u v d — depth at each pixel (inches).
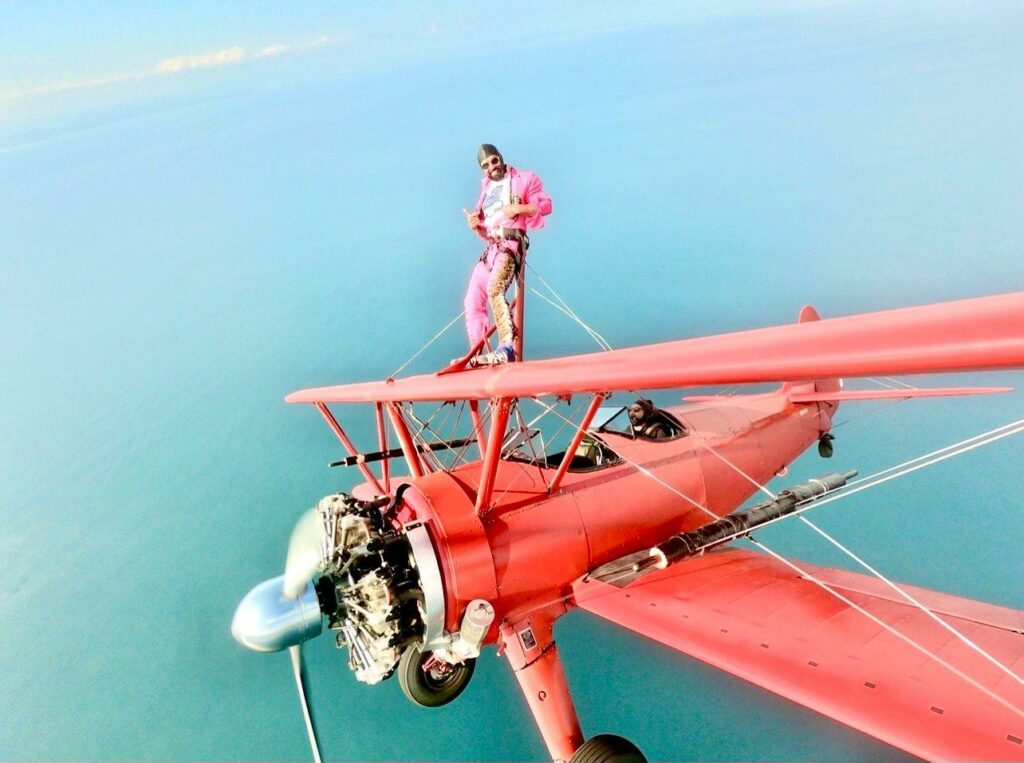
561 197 1830.7
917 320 86.1
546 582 273.1
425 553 245.4
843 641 226.8
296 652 251.4
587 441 329.7
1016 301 77.0
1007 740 172.9
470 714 334.3
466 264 1261.1
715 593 269.7
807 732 310.0
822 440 482.0
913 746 179.8
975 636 218.5
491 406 241.9
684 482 330.3
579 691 342.3
